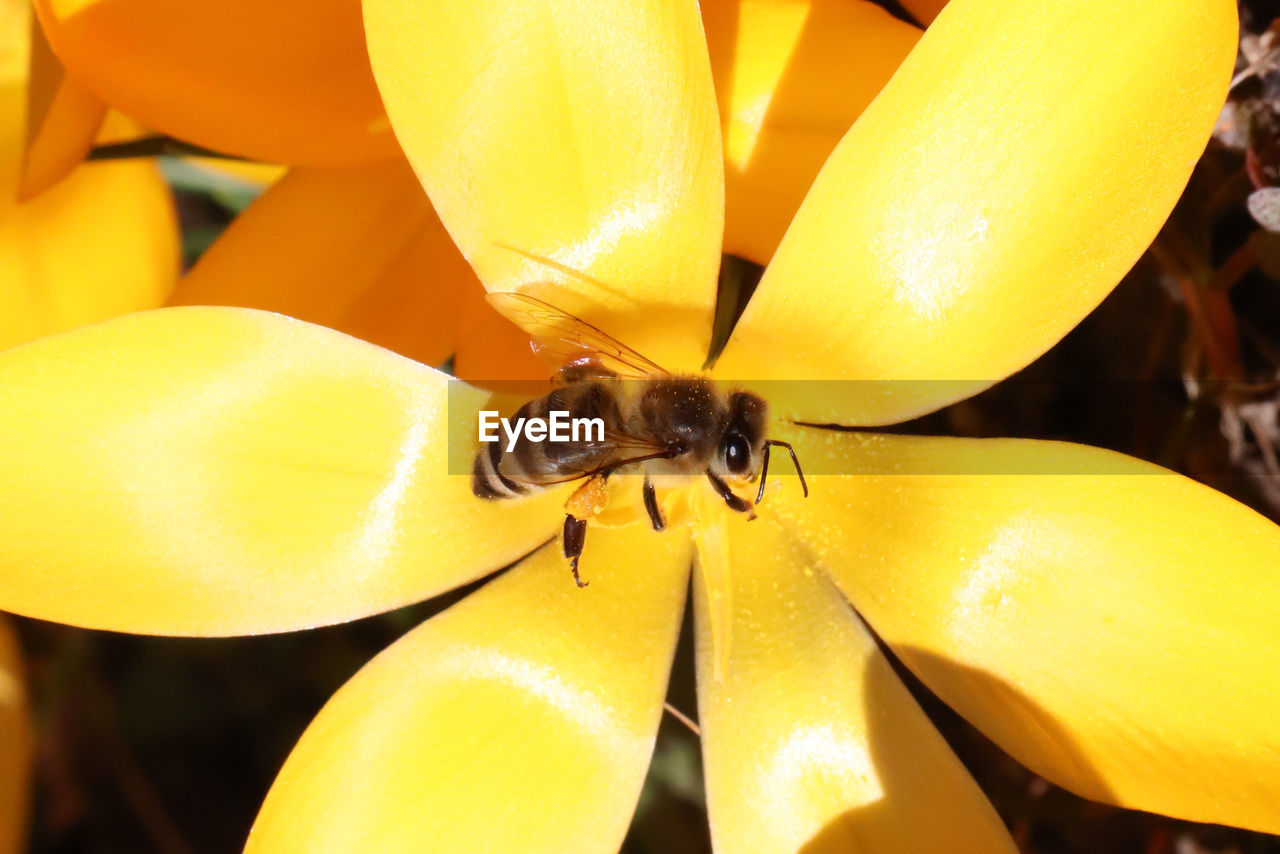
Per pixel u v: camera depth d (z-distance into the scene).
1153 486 0.10
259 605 0.11
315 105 0.11
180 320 0.10
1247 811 0.10
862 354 0.11
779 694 0.11
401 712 0.11
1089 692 0.10
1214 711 0.10
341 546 0.11
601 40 0.10
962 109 0.10
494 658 0.11
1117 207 0.10
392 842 0.11
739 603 0.11
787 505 0.11
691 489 0.11
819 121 0.11
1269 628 0.10
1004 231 0.10
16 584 0.10
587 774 0.11
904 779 0.11
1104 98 0.10
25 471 0.10
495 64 0.10
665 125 0.11
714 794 0.11
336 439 0.11
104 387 0.10
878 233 0.11
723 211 0.11
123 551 0.10
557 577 0.11
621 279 0.11
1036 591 0.11
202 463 0.11
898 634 0.11
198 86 0.11
